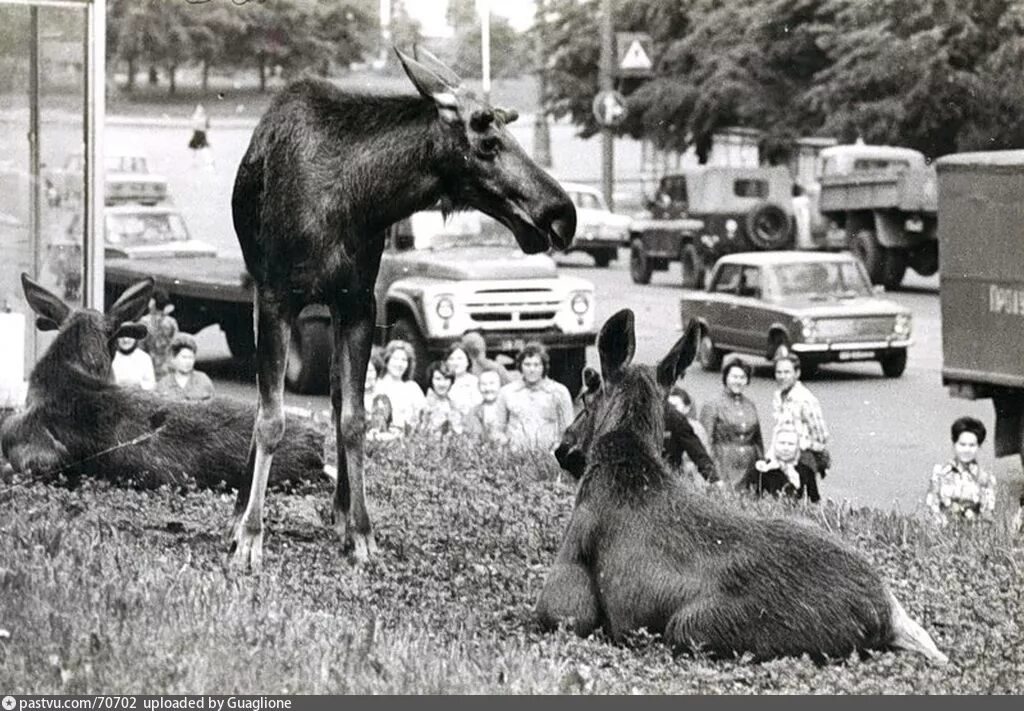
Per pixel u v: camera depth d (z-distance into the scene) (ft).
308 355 88.43
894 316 108.78
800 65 184.03
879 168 156.97
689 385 104.47
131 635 30.48
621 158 241.35
